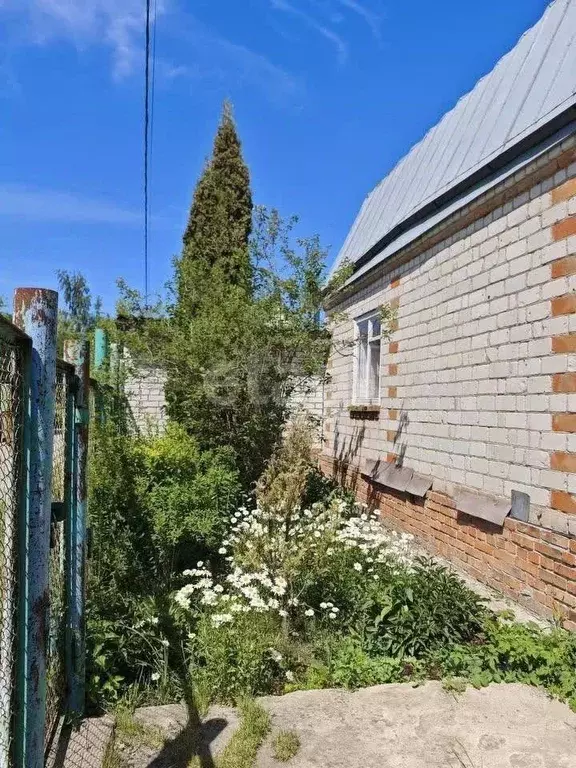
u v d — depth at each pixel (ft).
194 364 25.63
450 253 21.12
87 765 8.61
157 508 17.15
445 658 12.28
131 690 10.93
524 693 11.33
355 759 9.29
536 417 15.79
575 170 14.48
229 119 44.14
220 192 42.45
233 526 19.65
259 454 25.96
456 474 20.27
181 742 9.53
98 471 16.65
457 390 20.36
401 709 10.76
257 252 26.81
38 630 6.19
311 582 14.55
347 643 12.98
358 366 32.45
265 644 12.45
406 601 13.52
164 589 15.26
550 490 15.11
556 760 9.32
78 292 95.86
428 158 27.04
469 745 9.69
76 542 9.99
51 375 6.40
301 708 10.78
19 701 6.08
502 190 17.39
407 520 24.32
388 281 27.53
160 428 31.19
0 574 6.45
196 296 29.84
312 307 26.58
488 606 15.89
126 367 27.61
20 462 6.16
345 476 33.32
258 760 9.21
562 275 14.84
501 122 18.65
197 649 12.25
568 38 16.58
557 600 14.65
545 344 15.48
